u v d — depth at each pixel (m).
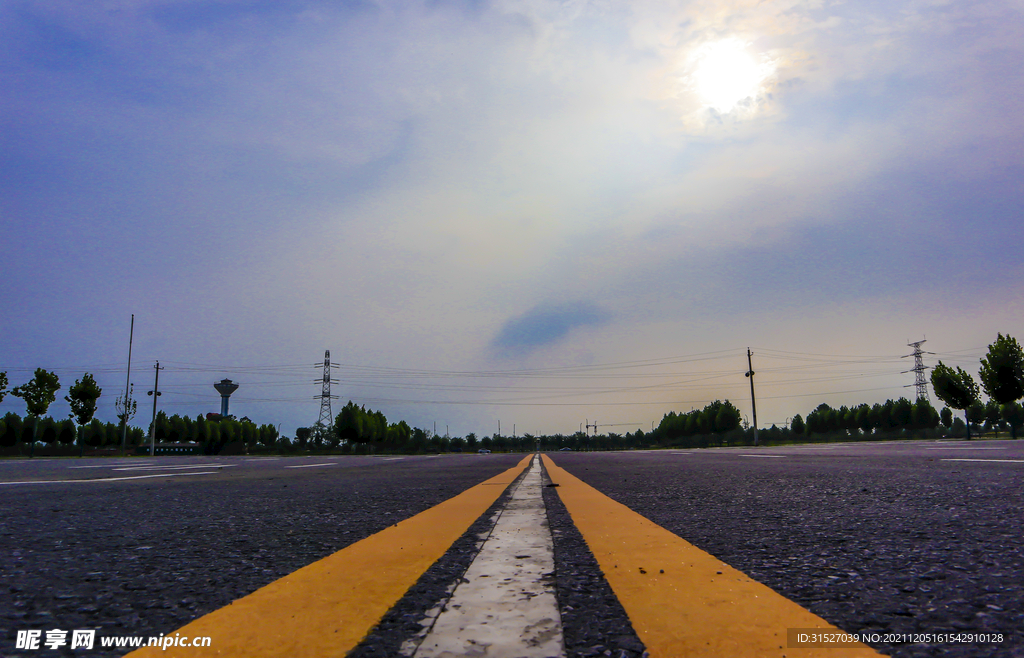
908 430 46.53
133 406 51.84
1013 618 1.22
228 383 91.25
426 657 1.04
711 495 3.87
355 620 1.27
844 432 54.88
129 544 2.32
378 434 55.66
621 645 1.08
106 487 5.75
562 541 2.25
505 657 1.03
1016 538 2.07
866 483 4.31
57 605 1.44
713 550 2.00
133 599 1.49
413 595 1.47
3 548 2.25
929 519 2.53
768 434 62.59
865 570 1.65
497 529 2.61
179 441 53.72
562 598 1.42
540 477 6.66
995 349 30.70
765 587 1.49
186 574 1.77
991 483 4.06
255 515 3.26
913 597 1.38
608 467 8.71
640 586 1.52
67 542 2.39
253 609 1.37
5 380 37.16
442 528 2.66
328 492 4.83
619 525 2.65
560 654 1.04
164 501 4.16
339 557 1.98
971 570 1.62
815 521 2.58
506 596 1.45
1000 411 59.44
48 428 46.78
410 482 6.13
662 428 70.69
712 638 1.12
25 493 5.07
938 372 35.28
